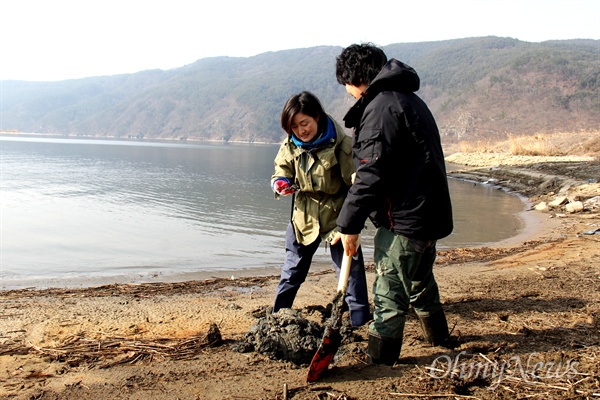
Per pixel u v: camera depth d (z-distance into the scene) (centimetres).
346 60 354
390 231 344
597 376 338
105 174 2816
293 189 416
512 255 859
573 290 580
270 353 386
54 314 515
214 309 539
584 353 379
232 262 910
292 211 427
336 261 437
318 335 390
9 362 383
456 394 321
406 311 359
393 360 363
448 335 403
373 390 328
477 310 506
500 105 11344
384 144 319
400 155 325
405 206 330
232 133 19250
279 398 319
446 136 11038
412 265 346
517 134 10244
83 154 5172
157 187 2195
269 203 1762
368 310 440
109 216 1422
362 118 328
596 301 529
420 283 380
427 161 323
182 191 2066
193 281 725
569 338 415
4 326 473
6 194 1839
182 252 989
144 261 916
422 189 326
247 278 747
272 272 832
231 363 376
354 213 329
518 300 543
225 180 2659
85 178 2542
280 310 408
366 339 424
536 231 1155
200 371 362
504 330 441
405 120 318
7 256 947
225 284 700
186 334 451
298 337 382
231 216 1454
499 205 1656
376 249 354
